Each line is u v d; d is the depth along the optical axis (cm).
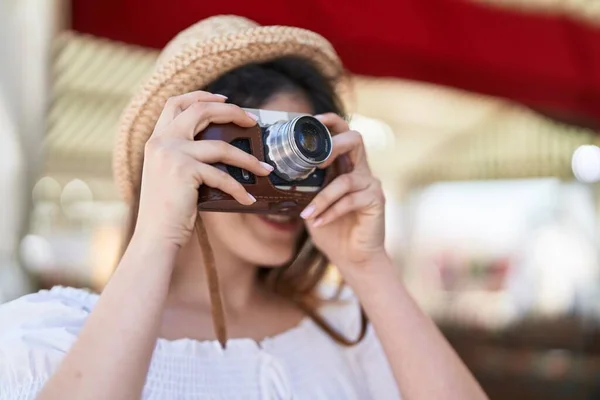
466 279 544
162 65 95
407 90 315
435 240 583
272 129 82
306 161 80
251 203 78
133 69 235
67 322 83
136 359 67
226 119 79
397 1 195
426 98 329
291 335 98
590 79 218
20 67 159
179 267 96
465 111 364
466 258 561
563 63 217
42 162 169
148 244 72
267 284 106
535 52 214
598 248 414
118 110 268
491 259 548
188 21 169
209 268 87
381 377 105
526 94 224
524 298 400
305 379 92
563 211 431
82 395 65
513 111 349
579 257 410
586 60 216
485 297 460
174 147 75
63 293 91
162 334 88
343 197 89
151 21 166
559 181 434
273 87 95
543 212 441
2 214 167
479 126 399
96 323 68
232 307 98
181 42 99
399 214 589
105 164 340
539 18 212
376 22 194
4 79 157
